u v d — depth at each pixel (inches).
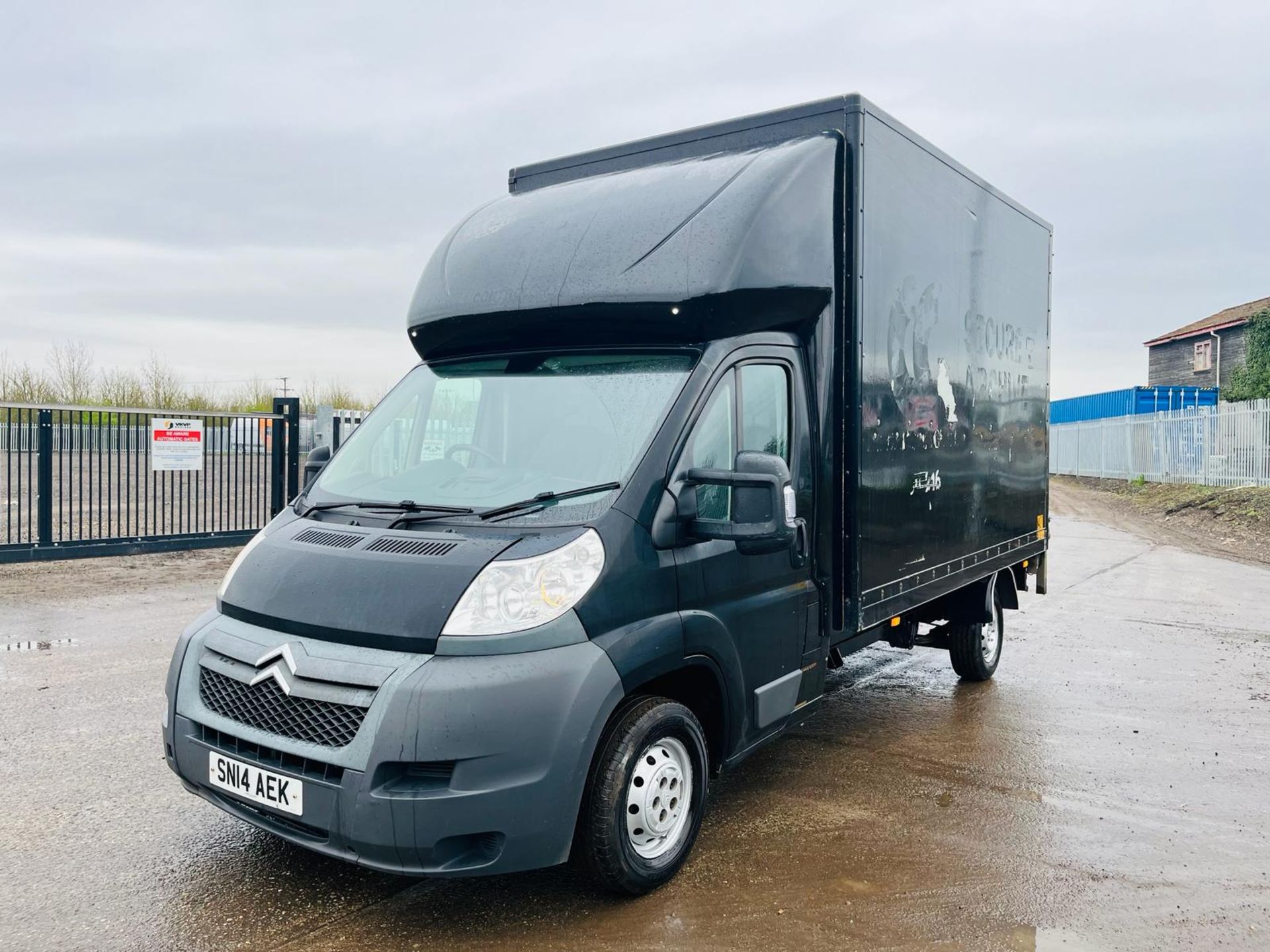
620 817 138.1
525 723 125.4
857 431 187.2
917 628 262.2
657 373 158.9
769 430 171.5
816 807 187.5
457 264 188.7
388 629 128.6
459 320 181.2
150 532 533.3
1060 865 162.7
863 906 145.3
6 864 152.9
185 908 140.1
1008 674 306.5
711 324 159.3
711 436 157.9
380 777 122.3
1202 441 1139.3
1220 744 233.3
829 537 187.3
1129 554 647.1
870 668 316.2
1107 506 1104.2
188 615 345.7
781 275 170.9
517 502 145.2
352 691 126.6
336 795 123.2
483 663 125.9
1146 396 1454.2
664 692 161.6
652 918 140.1
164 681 258.1
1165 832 178.4
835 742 231.8
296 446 559.5
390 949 130.3
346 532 149.9
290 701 131.0
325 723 127.5
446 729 122.0
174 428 503.2
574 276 169.0
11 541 468.1
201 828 167.9
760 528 141.4
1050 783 204.1
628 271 163.6
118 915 137.5
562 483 149.6
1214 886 156.2
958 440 241.1
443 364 185.3
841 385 187.8
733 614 159.3
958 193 239.3
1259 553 663.8
